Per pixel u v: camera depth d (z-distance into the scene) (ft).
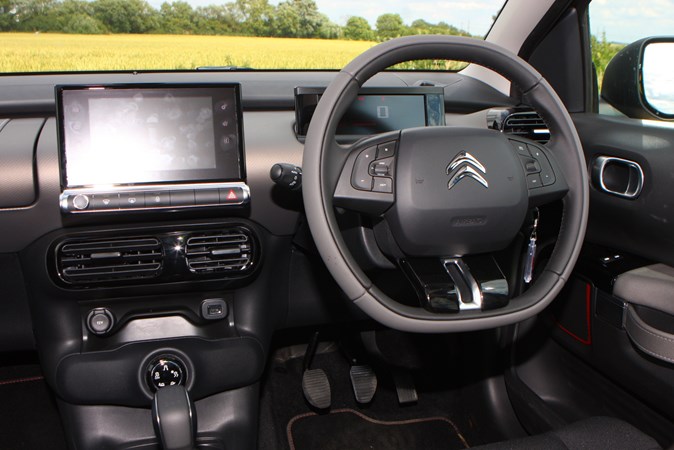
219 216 4.33
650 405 4.41
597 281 4.63
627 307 4.32
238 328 4.78
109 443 4.59
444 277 3.37
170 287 4.48
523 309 3.44
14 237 4.12
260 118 4.83
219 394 4.83
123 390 4.51
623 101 5.48
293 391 6.17
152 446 4.61
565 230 3.60
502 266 4.31
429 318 3.30
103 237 4.20
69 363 4.42
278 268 4.92
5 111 4.50
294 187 3.69
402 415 5.90
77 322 4.52
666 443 4.29
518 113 5.15
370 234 3.68
